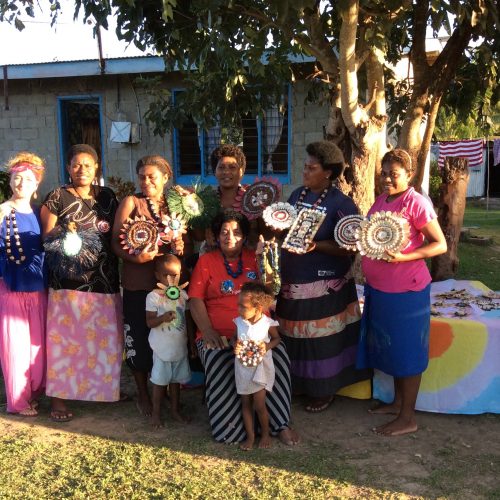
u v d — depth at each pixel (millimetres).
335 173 3662
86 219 3678
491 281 7824
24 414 3865
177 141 9719
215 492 2914
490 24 5004
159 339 3623
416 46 5648
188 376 3744
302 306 3713
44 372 3893
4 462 3229
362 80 6070
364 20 4707
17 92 10117
